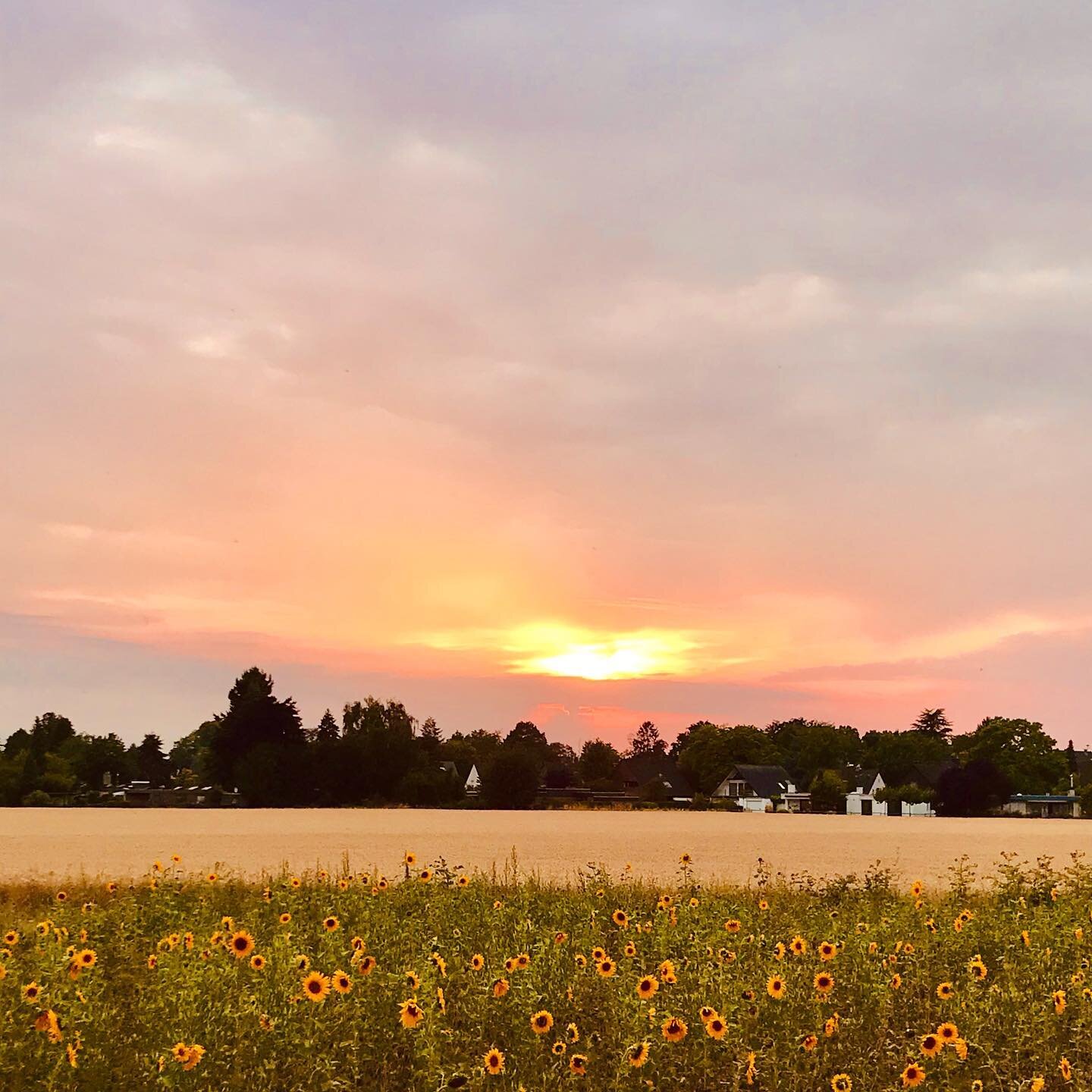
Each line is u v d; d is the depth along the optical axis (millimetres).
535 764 108125
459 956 10531
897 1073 8000
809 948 10484
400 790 104562
